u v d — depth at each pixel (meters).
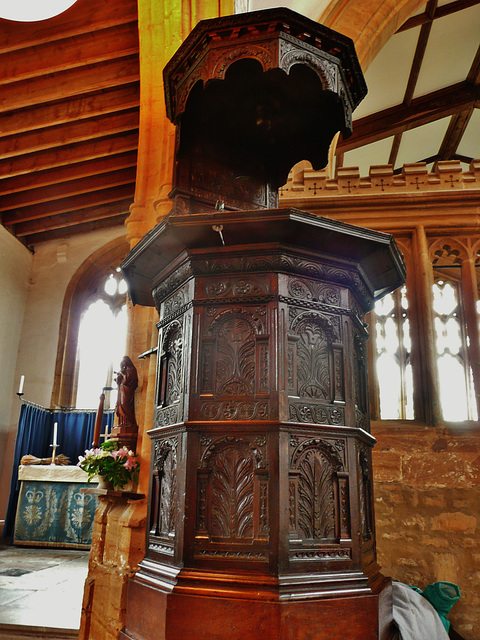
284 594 1.95
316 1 5.12
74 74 7.14
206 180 3.04
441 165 4.47
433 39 7.76
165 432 2.43
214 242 2.42
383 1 5.59
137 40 6.54
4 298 10.61
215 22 2.48
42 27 6.50
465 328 4.49
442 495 3.79
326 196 4.42
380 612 2.20
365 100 8.68
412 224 4.41
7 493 10.16
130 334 3.98
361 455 2.47
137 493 3.32
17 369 11.05
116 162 9.10
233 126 3.04
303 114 2.96
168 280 2.68
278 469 2.07
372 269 2.69
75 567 6.14
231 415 2.20
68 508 8.05
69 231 11.66
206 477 2.16
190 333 2.36
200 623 1.96
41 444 10.36
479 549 3.66
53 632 3.38
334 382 2.35
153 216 4.12
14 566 6.13
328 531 2.16
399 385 4.45
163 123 4.36
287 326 2.28
